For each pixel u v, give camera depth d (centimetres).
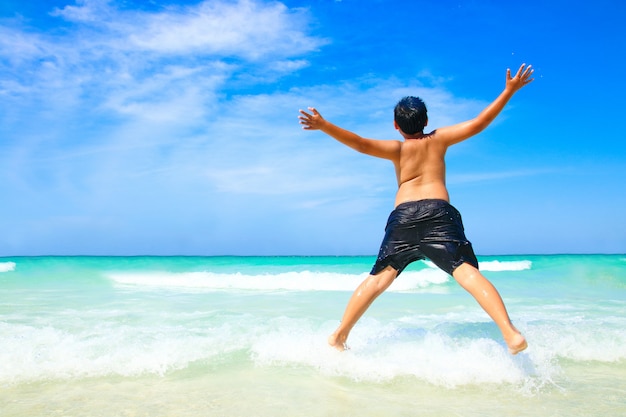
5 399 257
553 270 1310
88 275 1270
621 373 312
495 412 240
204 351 351
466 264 327
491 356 324
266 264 1684
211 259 1989
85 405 248
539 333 396
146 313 575
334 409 243
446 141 360
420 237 339
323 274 1248
